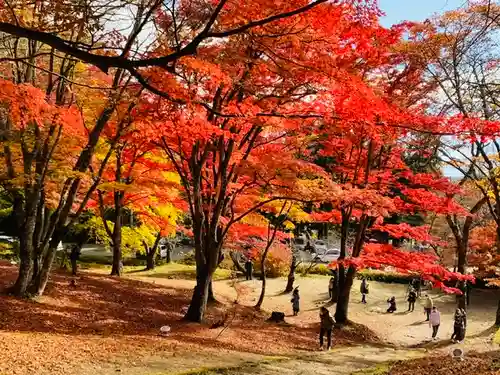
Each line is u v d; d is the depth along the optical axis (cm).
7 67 1261
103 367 971
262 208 2027
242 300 2308
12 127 1380
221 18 767
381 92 1253
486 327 2253
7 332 1138
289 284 2741
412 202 1938
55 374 889
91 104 1301
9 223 3322
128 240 2620
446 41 1599
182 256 3919
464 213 1720
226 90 1206
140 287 2091
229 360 1170
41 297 1541
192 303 1642
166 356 1128
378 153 1889
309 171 1444
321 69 862
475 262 2839
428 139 1720
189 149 1590
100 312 1541
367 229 1956
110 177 2105
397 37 1207
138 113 1154
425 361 1247
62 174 1417
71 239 3800
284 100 1148
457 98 1717
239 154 1499
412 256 1639
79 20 649
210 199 1666
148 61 450
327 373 1115
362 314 2420
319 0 445
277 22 730
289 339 1641
